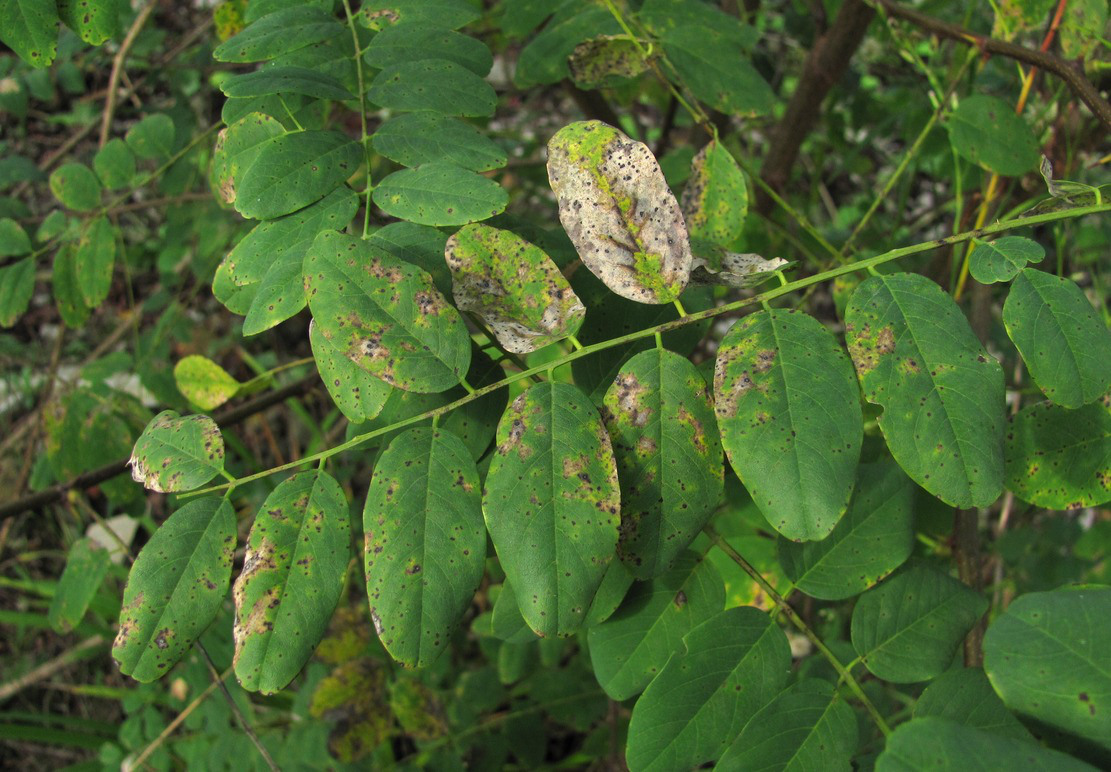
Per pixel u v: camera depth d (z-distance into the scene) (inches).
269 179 9.9
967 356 8.6
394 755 21.4
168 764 19.7
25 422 26.7
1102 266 21.9
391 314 9.1
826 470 8.3
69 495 16.5
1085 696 7.6
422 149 10.2
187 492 9.1
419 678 19.2
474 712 19.1
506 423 8.8
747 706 9.3
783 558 10.1
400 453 8.9
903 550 10.0
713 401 9.0
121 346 29.3
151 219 28.6
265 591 8.6
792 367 8.6
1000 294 20.6
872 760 9.9
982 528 20.5
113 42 21.5
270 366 27.4
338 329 9.1
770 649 9.5
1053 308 8.7
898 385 8.5
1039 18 13.7
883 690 12.8
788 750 9.1
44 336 30.3
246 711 19.3
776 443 8.4
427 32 11.2
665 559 8.8
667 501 8.8
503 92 27.7
